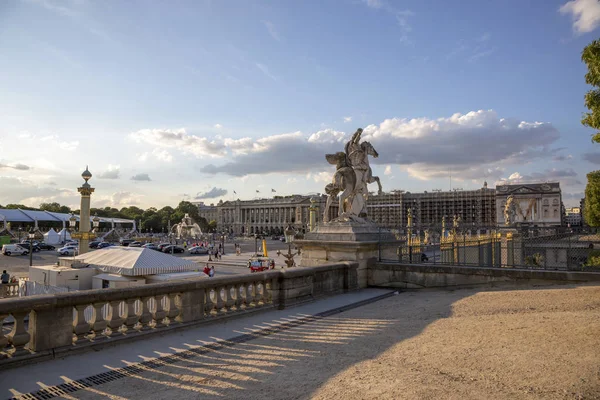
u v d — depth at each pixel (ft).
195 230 434.30
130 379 20.74
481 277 46.93
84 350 24.66
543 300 35.78
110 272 62.95
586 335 24.17
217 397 18.51
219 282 33.47
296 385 19.69
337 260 52.90
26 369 21.74
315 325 32.45
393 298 45.32
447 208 616.80
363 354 24.26
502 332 26.89
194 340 27.68
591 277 41.16
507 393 17.43
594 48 38.32
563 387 17.56
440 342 25.86
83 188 123.85
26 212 424.46
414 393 17.85
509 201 169.58
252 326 31.86
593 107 40.04
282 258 188.75
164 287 29.30
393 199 636.07
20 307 22.17
